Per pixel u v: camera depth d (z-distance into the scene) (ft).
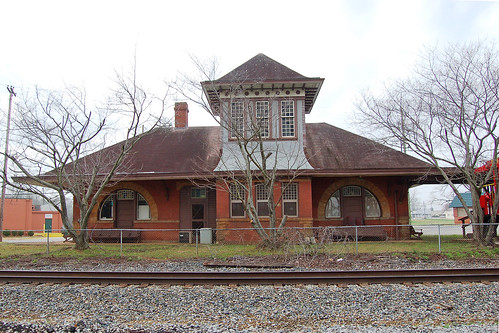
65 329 21.66
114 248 56.75
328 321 23.16
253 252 50.44
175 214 69.92
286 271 36.09
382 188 69.56
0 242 81.30
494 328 21.02
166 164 69.10
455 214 163.63
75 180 55.98
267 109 67.46
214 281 32.94
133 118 56.13
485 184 62.13
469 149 57.57
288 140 67.67
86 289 30.81
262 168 57.57
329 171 63.41
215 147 73.41
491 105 54.90
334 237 65.05
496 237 63.82
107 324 22.45
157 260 45.65
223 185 65.36
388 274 34.63
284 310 25.08
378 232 67.15
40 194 53.26
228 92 66.64
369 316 23.93
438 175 66.08
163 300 27.58
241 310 25.23
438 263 41.83
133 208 71.26
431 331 20.85
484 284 31.65
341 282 32.55
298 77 67.31
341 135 77.10
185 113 83.56
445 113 58.18
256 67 70.69
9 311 25.40
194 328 21.76
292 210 65.26
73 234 54.54
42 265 42.86
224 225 64.85
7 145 77.15
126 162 68.74
